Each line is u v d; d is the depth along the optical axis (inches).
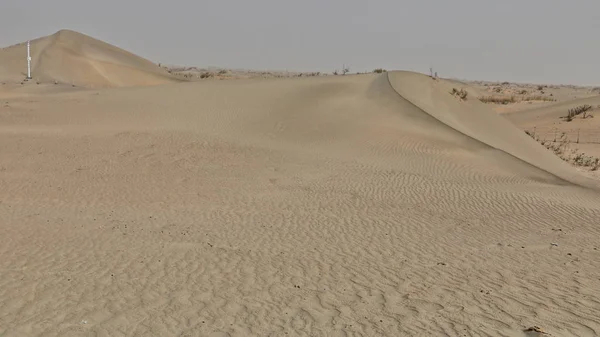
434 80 1368.1
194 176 653.3
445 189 613.6
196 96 1304.1
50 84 1850.4
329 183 631.2
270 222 465.4
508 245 406.6
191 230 433.1
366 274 339.3
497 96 2463.1
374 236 428.1
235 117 1082.7
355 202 544.4
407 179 661.3
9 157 726.5
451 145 862.5
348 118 1022.4
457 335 252.1
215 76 3299.7
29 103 1233.4
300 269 347.6
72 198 538.3
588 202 572.4
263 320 270.4
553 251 391.5
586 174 821.9
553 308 284.2
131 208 505.0
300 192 584.4
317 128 970.7
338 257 373.4
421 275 337.4
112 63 2906.0
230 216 482.9
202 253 374.9
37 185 588.1
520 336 249.9
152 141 852.0
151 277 327.9
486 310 281.6
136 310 280.4
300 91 1293.1
